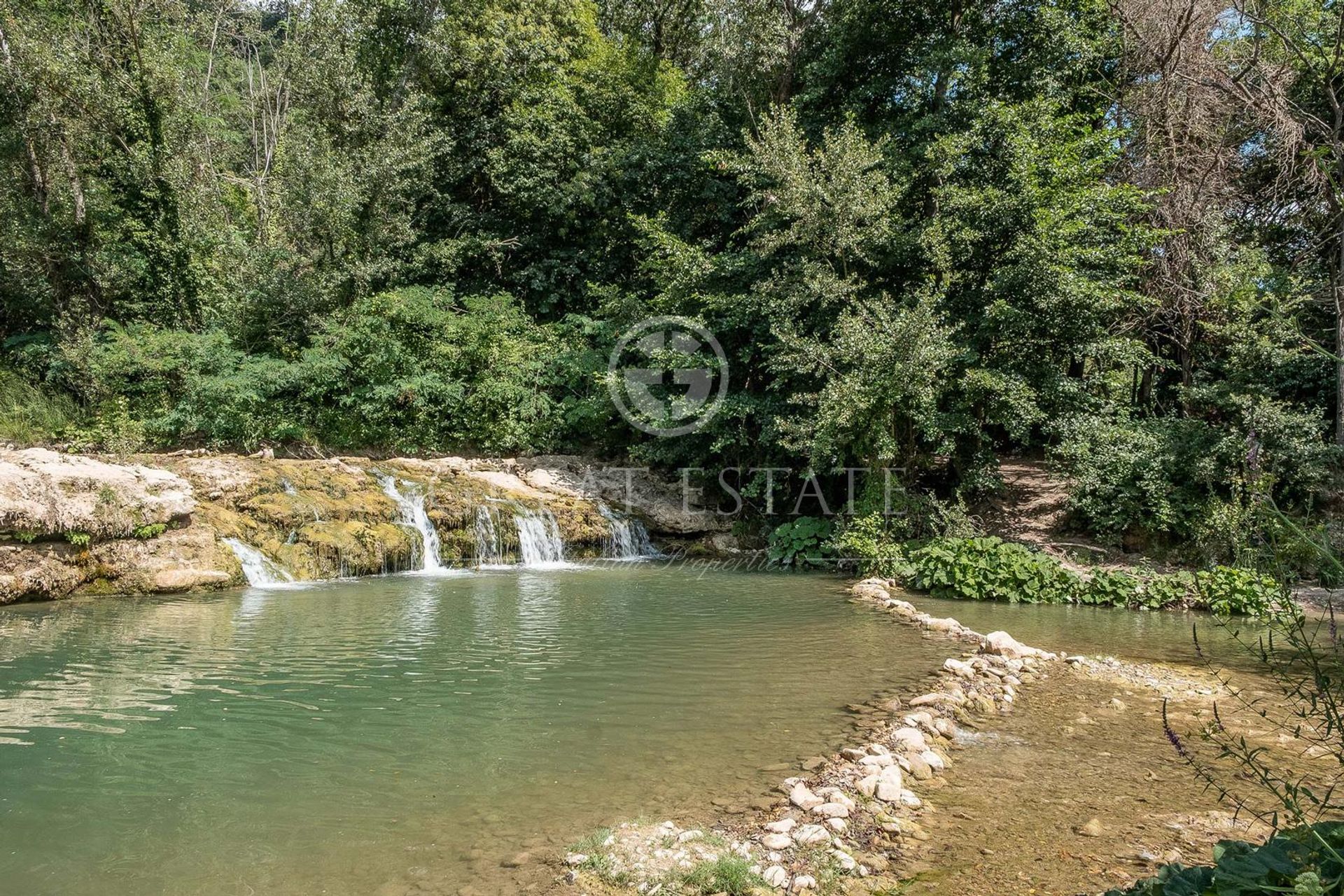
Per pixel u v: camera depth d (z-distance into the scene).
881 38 18.25
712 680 6.97
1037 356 14.44
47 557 10.37
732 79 20.70
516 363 19.73
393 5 22.58
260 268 18.44
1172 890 2.60
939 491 16.59
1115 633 9.33
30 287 17.58
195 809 4.34
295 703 6.25
